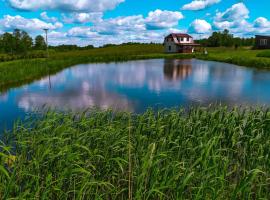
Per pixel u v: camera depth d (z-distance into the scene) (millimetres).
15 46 90938
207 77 36500
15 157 6617
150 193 5176
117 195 6406
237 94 24547
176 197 5465
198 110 10008
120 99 22844
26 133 8523
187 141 7590
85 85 30875
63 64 55812
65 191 6109
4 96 24453
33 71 39406
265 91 25812
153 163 5898
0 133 13008
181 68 49594
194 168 6523
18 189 5590
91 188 6051
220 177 5625
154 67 52500
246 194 5809
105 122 9625
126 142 7488
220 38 130750
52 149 6891
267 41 90750
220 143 8008
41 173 6477
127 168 6738
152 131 8516
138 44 147875
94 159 7059
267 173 6707
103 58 74312
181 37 97750
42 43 124062
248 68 47312
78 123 8562
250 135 8391
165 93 25469
